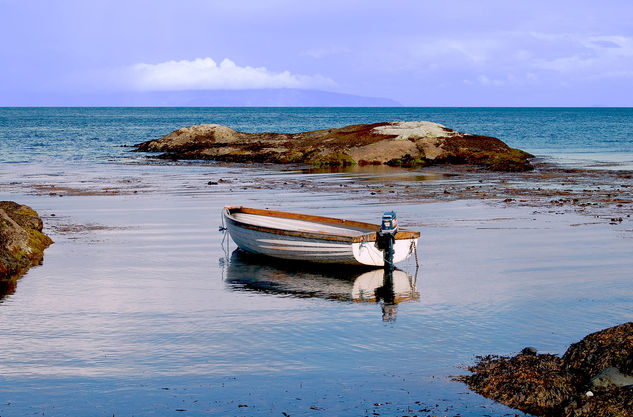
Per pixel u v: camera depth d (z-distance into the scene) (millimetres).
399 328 13984
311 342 13148
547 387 10469
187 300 16172
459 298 16250
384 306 15648
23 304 15664
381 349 12750
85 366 11906
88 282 17750
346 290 17156
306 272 19234
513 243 22641
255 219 24094
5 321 14375
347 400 10586
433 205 31219
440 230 24984
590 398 9984
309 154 55031
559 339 13211
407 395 10742
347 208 30375
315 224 22766
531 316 14719
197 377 11461
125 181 41562
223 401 10555
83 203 32031
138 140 86750
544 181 41000
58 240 23094
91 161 56062
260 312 15180
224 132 68000
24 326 14062
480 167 50531
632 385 10102
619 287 17062
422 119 174250
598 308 15266
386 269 19359
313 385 11125
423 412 10172
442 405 10391
